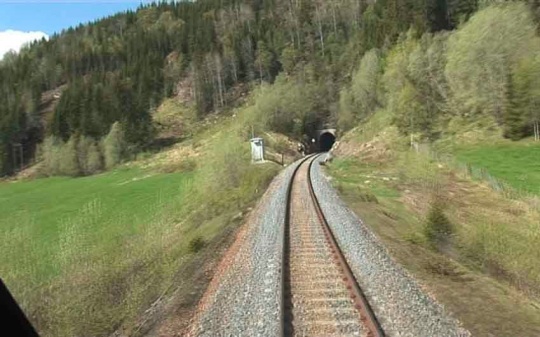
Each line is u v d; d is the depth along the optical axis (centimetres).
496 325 1119
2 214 6894
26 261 1934
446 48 9175
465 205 3834
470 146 7044
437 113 8656
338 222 2411
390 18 13600
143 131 15950
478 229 2642
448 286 1421
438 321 1089
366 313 1103
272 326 1077
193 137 16262
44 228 4666
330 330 1043
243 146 6938
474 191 4353
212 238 2430
